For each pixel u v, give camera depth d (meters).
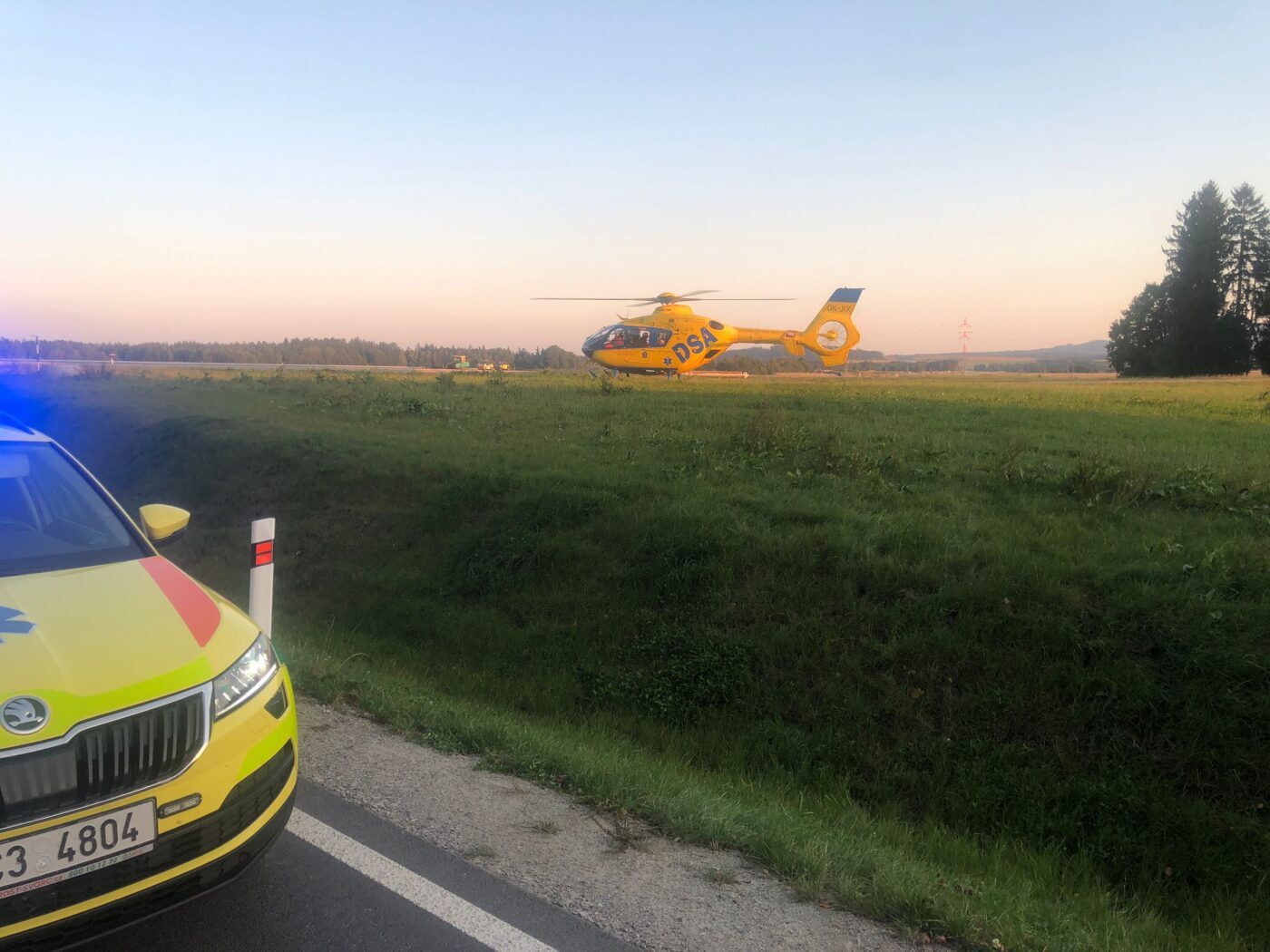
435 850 3.90
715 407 21.81
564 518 10.88
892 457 12.95
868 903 3.63
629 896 3.60
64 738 2.69
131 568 3.82
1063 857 5.43
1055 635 6.74
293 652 6.86
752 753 6.81
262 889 3.56
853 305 47.91
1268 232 73.75
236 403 23.88
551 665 8.51
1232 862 5.16
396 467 13.91
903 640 7.21
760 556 8.80
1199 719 5.84
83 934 2.72
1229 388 38.34
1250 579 7.04
